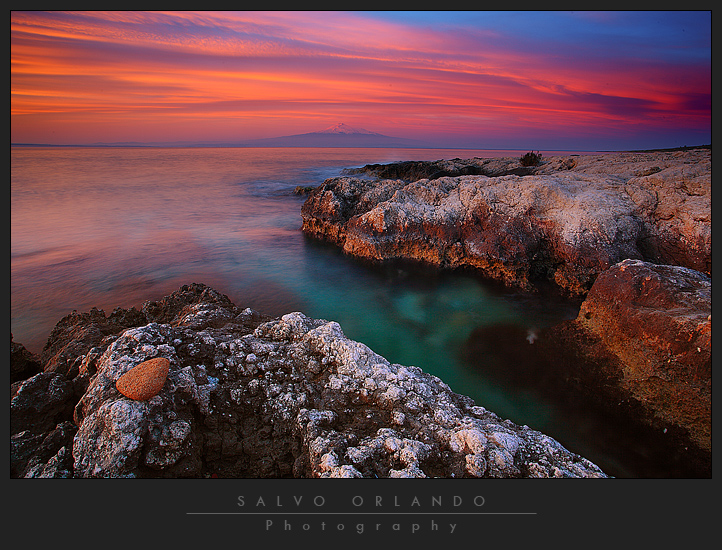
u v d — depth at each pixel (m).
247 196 35.00
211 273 16.23
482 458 4.38
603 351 8.55
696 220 12.06
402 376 5.84
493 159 33.19
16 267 16.17
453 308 13.07
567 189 14.83
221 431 4.89
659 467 6.30
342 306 13.36
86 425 3.96
